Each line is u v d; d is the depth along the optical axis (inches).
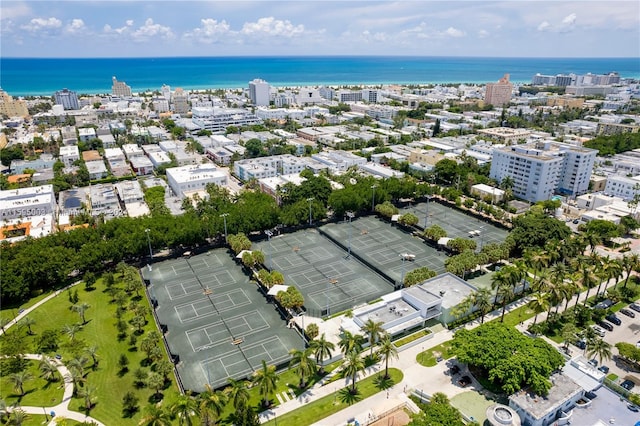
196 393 4601.4
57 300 6437.0
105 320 5940.0
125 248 7283.5
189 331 5708.7
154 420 3666.3
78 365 4576.8
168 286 6825.8
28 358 5201.8
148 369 4953.3
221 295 6560.0
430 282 6318.9
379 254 7829.7
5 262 6530.5
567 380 4480.8
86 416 4323.3
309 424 4190.5
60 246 7037.4
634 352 4788.4
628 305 6107.3
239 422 3932.1
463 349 4675.2
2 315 6043.3
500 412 4052.7
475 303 5472.4
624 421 4188.0
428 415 3858.3
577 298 5753.0
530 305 5393.7
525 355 4441.4
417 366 4995.1
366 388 4665.4
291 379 4815.5
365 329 4790.8
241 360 5152.6
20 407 4429.1
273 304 6318.9
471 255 6924.2
